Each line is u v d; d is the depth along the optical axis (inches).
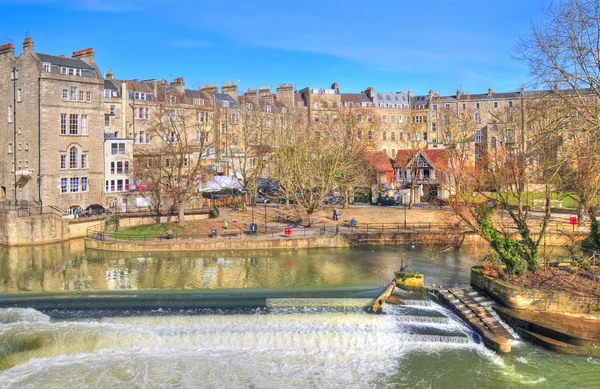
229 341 1245.7
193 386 1070.4
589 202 1386.6
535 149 1625.2
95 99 2790.4
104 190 2837.1
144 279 1742.1
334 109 4392.2
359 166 3137.3
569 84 1348.4
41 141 2598.4
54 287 1626.5
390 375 1128.8
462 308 1407.5
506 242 1563.7
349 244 2347.4
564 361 1178.6
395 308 1416.1
